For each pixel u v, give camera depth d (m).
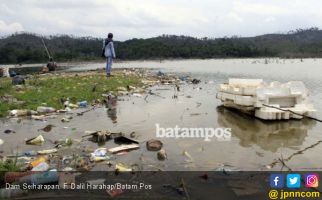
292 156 7.97
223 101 14.14
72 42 97.19
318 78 29.06
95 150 8.14
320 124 11.05
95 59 82.06
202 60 87.62
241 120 11.69
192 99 16.53
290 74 34.41
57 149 8.35
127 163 7.41
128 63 72.38
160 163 7.42
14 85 18.38
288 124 11.05
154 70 40.75
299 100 11.77
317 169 7.12
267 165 7.35
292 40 131.88
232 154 8.09
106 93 17.20
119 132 9.80
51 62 32.19
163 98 16.78
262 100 11.61
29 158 7.61
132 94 17.80
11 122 11.25
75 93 16.14
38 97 14.83
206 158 7.78
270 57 100.69
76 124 11.00
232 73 36.59
